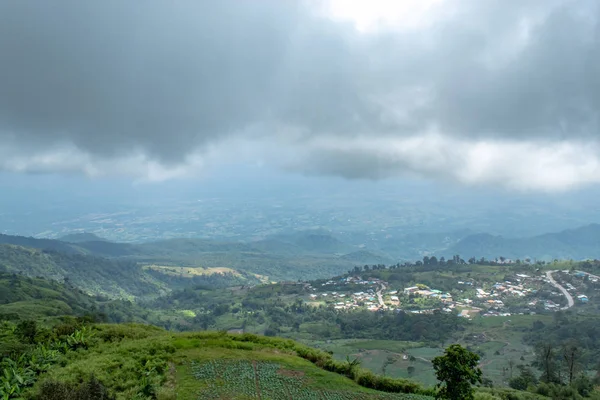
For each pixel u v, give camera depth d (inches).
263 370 1348.4
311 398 1176.2
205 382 1211.9
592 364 4037.9
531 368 3924.7
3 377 1027.9
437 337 5979.3
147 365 1238.3
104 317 3998.5
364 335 6565.0
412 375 3885.3
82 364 1196.5
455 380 1003.3
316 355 1547.7
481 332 6058.1
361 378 1355.8
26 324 1502.2
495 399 1481.3
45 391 962.1
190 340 1616.6
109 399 989.8
